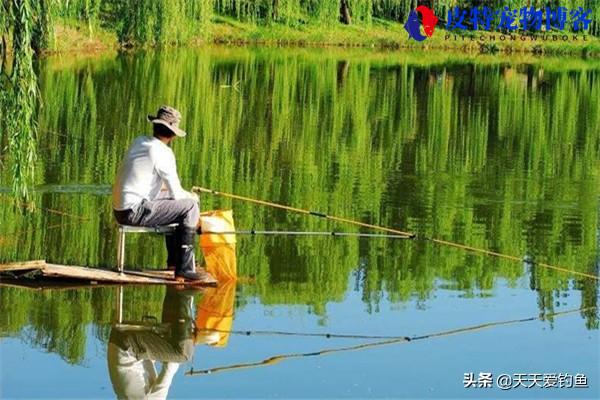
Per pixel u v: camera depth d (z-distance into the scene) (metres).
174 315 14.08
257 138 30.80
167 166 15.26
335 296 15.12
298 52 74.25
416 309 14.62
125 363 12.43
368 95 45.38
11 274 15.58
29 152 15.90
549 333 13.81
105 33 62.16
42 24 16.86
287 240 18.19
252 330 13.67
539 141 32.19
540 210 21.27
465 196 22.59
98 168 24.20
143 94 40.72
